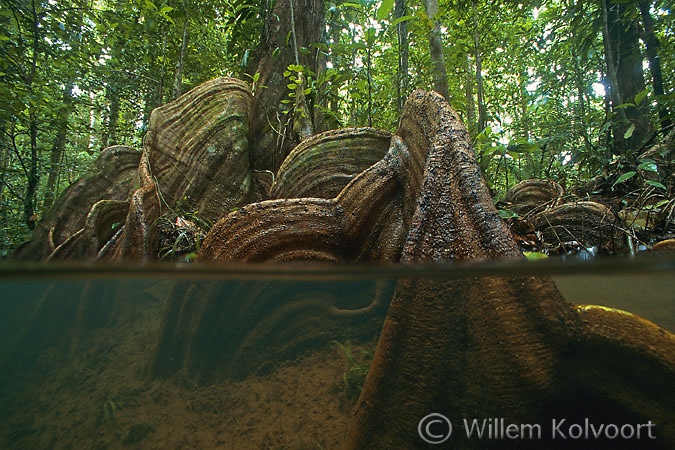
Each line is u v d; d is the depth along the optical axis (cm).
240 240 357
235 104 623
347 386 259
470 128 962
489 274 218
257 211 368
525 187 629
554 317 201
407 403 206
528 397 192
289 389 267
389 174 388
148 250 418
